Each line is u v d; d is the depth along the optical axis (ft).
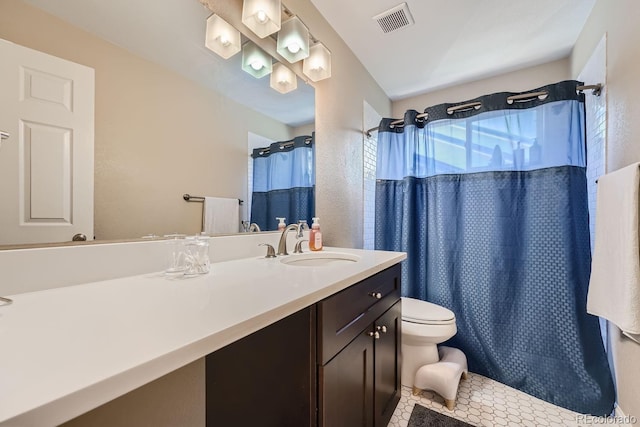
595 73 5.14
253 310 1.81
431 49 6.40
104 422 1.24
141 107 3.17
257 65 4.53
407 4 5.10
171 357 1.27
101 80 2.83
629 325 3.48
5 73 2.22
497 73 7.43
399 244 6.84
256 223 4.63
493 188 5.70
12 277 2.15
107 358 1.19
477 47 6.31
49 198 2.47
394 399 4.43
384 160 6.98
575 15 5.33
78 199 2.66
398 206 6.91
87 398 1.02
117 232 2.95
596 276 4.20
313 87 5.46
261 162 4.69
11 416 0.86
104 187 2.86
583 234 5.03
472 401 4.95
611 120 4.56
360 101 6.98
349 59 6.44
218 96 4.02
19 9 2.30
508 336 5.49
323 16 5.44
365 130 7.27
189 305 1.92
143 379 1.17
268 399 2.45
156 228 3.31
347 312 2.92
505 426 4.35
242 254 4.13
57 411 0.95
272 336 2.48
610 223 3.94
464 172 6.02
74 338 1.39
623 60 4.16
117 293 2.22
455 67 7.13
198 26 3.69
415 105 8.76
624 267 3.59
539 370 5.13
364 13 5.36
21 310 1.81
